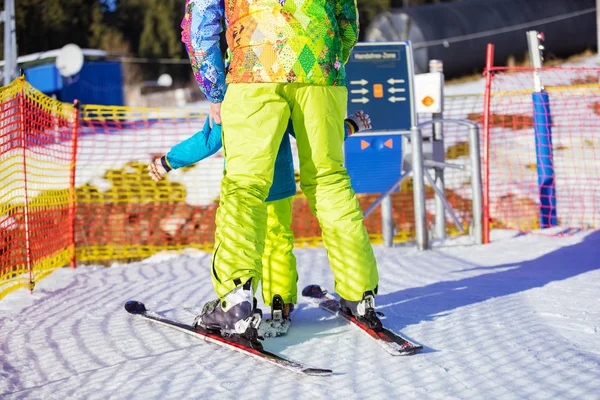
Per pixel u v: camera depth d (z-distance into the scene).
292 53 2.75
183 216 6.98
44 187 6.91
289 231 3.25
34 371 2.72
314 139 2.86
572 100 9.82
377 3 38.28
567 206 7.18
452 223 6.99
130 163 8.16
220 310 2.89
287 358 2.78
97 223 6.82
